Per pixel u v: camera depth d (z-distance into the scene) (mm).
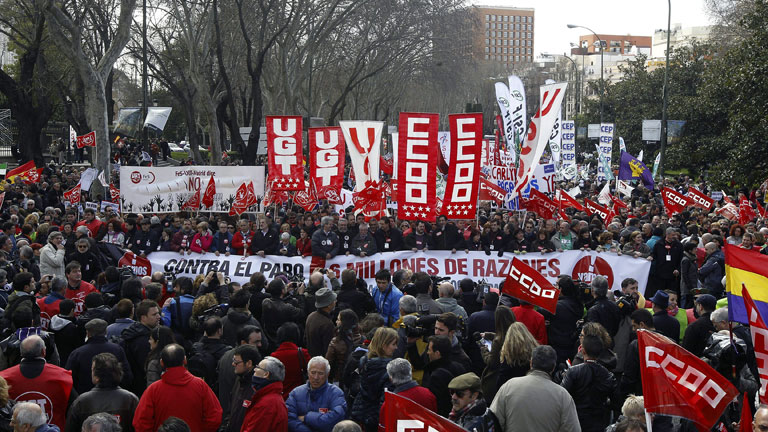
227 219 15812
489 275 13656
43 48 37250
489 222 15219
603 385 6801
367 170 14898
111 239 14594
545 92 14711
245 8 40469
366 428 6875
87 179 22344
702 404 5641
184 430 5410
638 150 59000
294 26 43781
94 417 5262
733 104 32219
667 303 8766
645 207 20688
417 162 13305
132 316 8797
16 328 7629
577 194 26719
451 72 64438
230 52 42969
